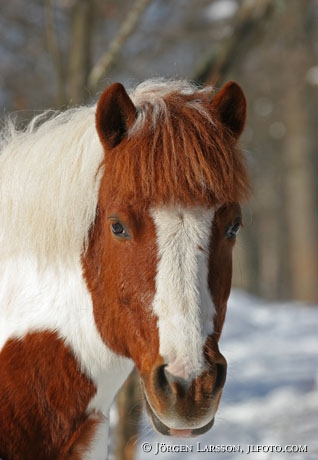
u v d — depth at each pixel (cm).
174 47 1758
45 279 538
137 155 478
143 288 468
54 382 523
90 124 532
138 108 502
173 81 571
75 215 518
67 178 521
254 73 2369
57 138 538
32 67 1677
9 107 1545
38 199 529
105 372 533
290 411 1141
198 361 448
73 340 526
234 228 494
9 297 546
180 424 447
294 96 3094
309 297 3488
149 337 468
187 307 453
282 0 953
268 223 4706
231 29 935
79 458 529
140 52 1614
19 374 521
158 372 455
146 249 468
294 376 1419
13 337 530
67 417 525
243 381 1388
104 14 1463
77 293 527
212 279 469
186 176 467
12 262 551
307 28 2125
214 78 916
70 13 1398
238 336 1866
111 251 492
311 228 3494
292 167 3447
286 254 4706
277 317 2108
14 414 513
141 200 470
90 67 959
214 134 488
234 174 493
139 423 876
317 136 3562
